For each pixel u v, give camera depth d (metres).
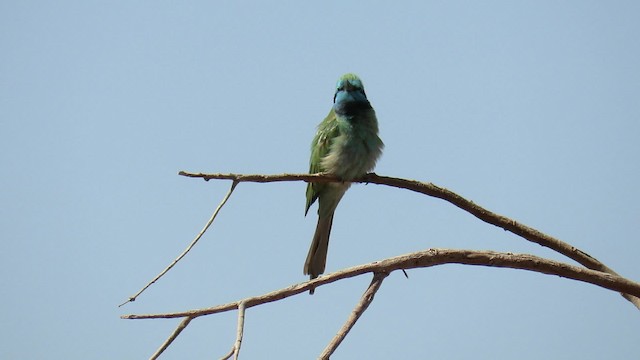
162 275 8.62
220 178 9.55
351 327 8.43
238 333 7.91
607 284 9.88
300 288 8.55
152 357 8.18
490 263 9.58
